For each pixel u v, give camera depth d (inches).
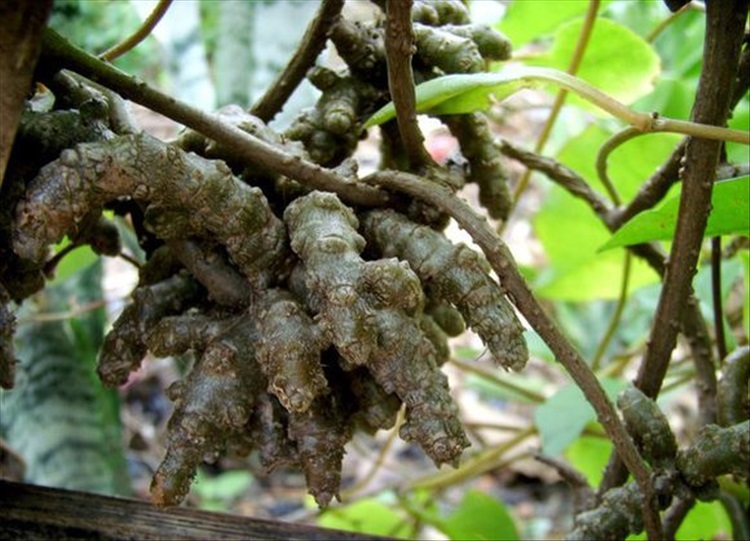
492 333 15.0
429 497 34.0
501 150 21.9
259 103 18.4
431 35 17.6
